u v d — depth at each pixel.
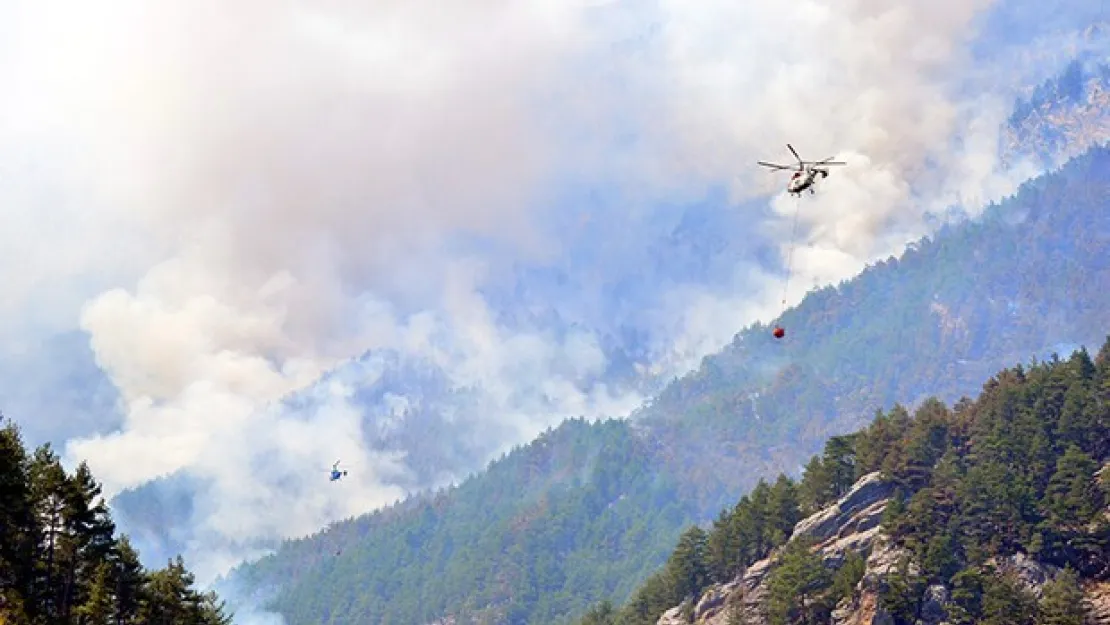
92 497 116.88
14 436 116.38
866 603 178.00
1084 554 172.00
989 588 166.38
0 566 109.62
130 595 118.38
